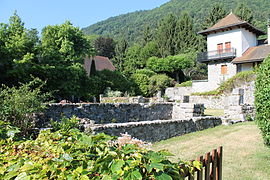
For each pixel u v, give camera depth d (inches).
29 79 722.8
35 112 288.7
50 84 805.2
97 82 1064.8
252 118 463.5
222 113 599.2
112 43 2485.2
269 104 220.2
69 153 88.3
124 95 1101.7
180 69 1754.4
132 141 120.6
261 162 218.4
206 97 893.8
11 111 251.0
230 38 1163.3
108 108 443.8
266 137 229.8
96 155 84.4
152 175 74.5
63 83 826.2
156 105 529.0
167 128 338.3
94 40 2476.6
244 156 237.6
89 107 412.8
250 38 1194.0
